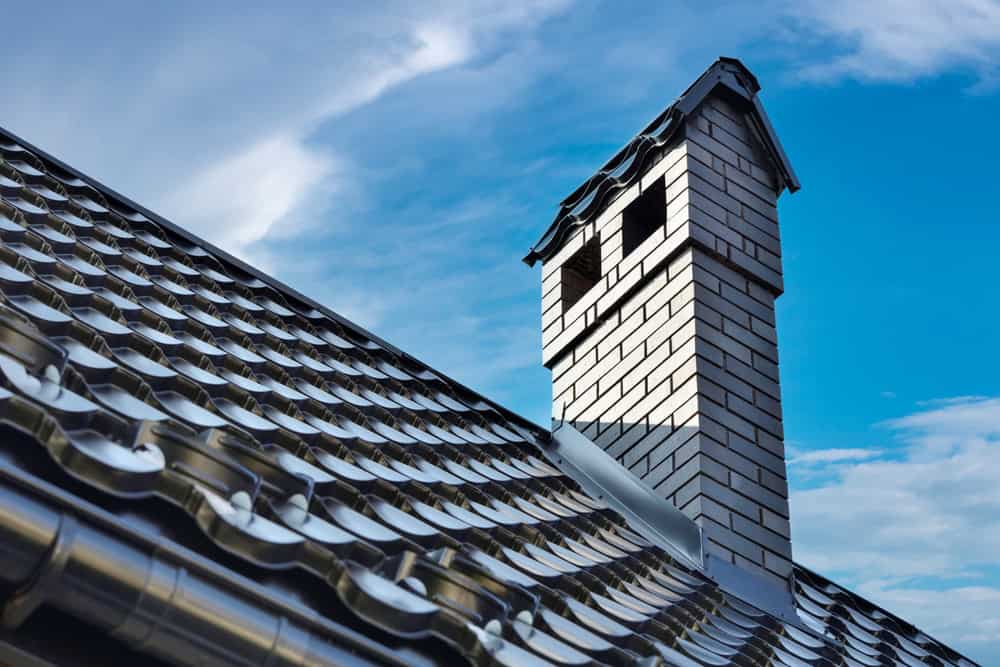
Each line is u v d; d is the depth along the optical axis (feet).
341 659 13.20
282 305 31.91
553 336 38.11
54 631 12.02
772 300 36.40
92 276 22.86
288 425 21.80
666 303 34.96
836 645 31.09
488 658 15.05
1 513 11.13
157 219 31.01
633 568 27.07
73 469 12.80
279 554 13.82
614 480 32.65
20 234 22.20
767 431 33.65
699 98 37.40
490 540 21.43
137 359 19.72
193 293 27.02
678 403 33.04
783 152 38.52
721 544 30.78
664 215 38.60
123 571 11.71
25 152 29.25
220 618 12.30
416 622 14.58
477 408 33.99
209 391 20.68
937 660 36.99
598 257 39.50
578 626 19.17
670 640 22.24
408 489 22.40
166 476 13.43
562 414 36.47
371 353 32.89
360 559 15.76
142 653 12.09
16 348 14.55
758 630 27.50
